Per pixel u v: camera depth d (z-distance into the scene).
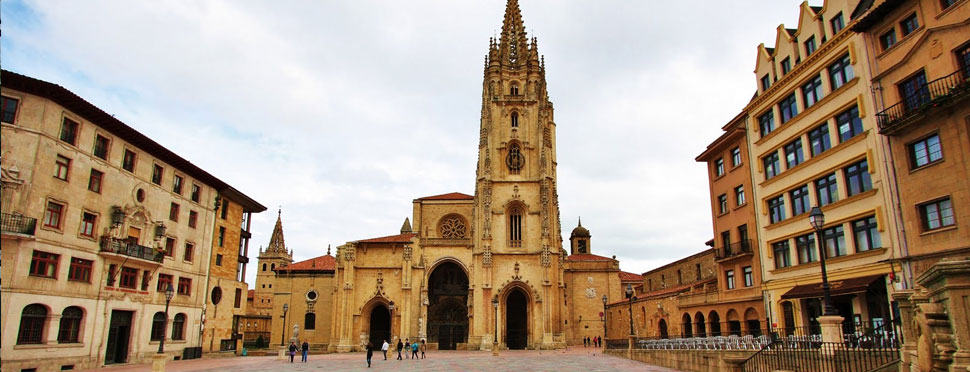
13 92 39.03
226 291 65.44
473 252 81.06
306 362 53.28
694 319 54.19
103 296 44.56
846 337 24.81
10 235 36.94
